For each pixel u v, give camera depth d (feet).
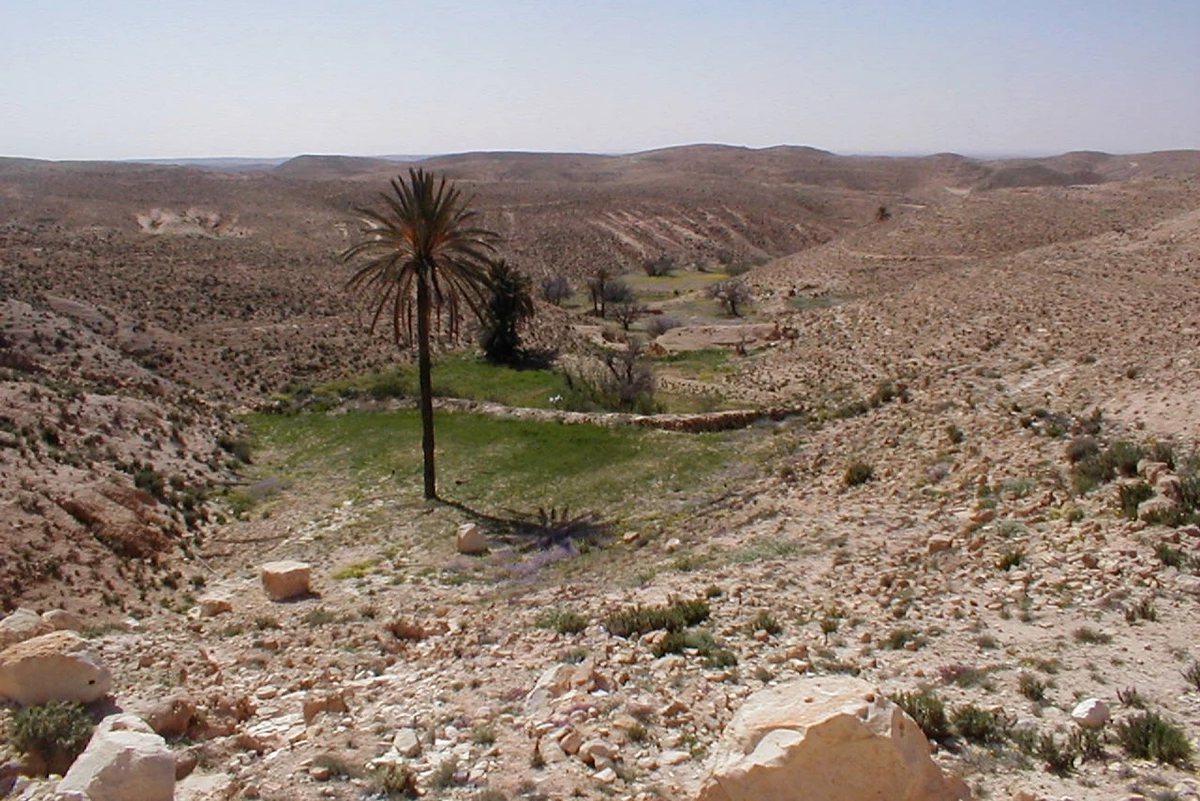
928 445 79.51
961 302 159.12
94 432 90.43
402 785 26.55
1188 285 130.93
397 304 91.15
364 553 73.67
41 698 32.37
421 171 89.61
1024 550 46.19
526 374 150.92
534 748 28.68
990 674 31.94
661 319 216.95
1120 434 66.95
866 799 19.70
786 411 114.83
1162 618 34.81
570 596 54.95
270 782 27.25
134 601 60.70
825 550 55.01
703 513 76.13
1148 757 24.89
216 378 136.87
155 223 310.24
